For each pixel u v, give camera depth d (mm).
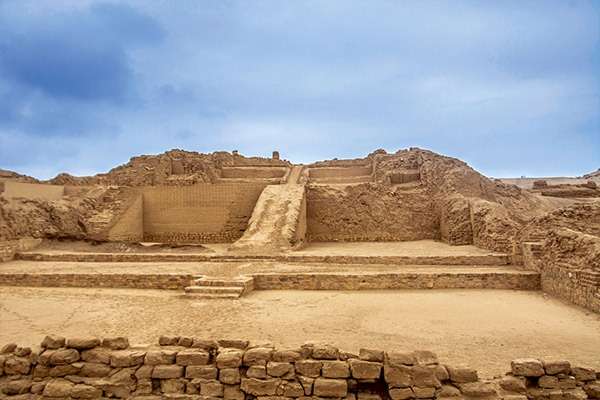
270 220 22641
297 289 14523
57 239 23344
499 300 12742
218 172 39156
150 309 11797
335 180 36469
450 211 24547
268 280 14688
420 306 12000
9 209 22203
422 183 29094
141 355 5922
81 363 5945
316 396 5543
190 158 38719
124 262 18469
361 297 13211
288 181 36062
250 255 18547
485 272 14664
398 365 5504
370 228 26922
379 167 34312
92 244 23078
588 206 16406
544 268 14047
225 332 9578
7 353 6195
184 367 5855
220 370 5770
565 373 5680
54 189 28297
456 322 10359
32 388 5875
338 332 9547
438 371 5531
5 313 11531
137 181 34906
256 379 5684
